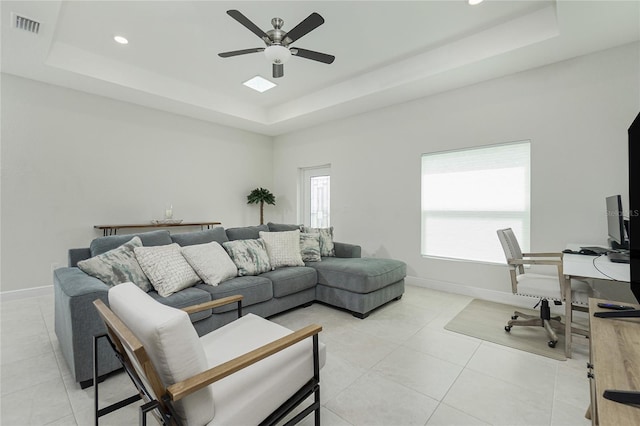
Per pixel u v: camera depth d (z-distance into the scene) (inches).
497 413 62.2
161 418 42.1
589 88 112.7
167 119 183.3
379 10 103.5
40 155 139.1
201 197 201.3
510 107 130.5
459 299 138.9
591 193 112.6
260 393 46.6
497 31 113.1
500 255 137.3
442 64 127.7
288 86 172.1
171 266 92.4
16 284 133.5
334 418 60.6
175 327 37.9
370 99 161.2
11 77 131.4
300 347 56.7
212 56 136.4
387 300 126.6
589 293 84.1
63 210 145.6
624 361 34.4
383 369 79.0
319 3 99.9
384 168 175.3
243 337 61.6
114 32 117.2
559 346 91.8
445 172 153.6
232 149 218.7
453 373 77.1
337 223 200.1
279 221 243.0
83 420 59.2
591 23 93.8
